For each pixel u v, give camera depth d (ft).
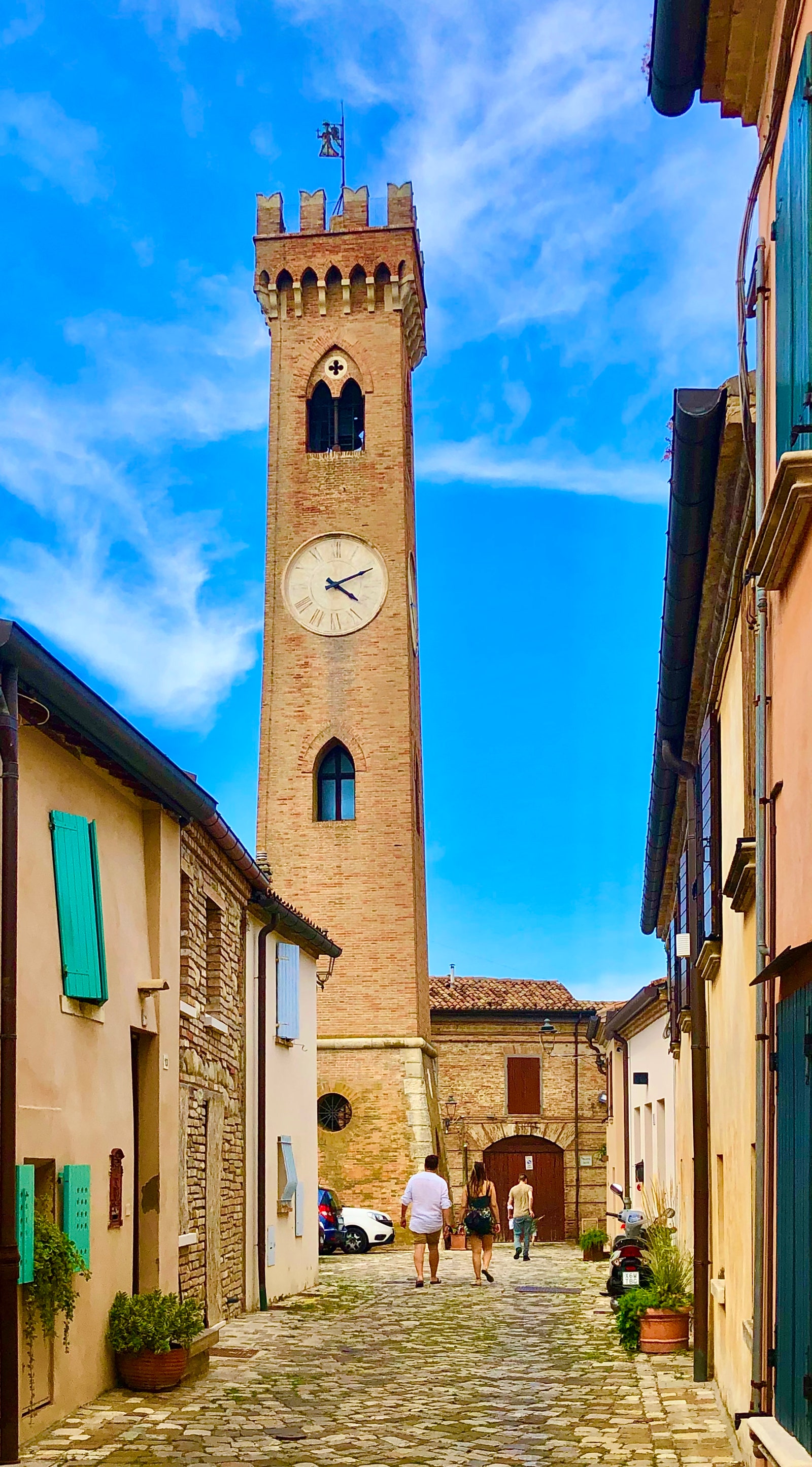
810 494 20.26
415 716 150.30
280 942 79.36
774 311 24.14
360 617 143.64
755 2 25.88
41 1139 36.11
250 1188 69.72
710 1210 44.98
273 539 146.20
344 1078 133.39
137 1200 47.16
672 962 62.95
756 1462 27.66
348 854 139.23
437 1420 39.40
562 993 170.60
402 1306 71.56
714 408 27.73
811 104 19.88
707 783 43.27
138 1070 47.85
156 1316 42.47
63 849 38.58
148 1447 34.37
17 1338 32.63
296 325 150.41
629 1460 33.40
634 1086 94.68
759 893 26.35
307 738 141.79
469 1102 162.09
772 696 25.85
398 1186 129.90
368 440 147.43
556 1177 162.40
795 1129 21.94
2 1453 31.96
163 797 47.52
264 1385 44.70
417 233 152.87
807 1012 20.93
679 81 28.40
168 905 49.24
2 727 33.55
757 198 28.27
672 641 39.50
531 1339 57.47
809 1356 20.16
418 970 139.03
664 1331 51.78
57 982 37.83
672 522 32.73
